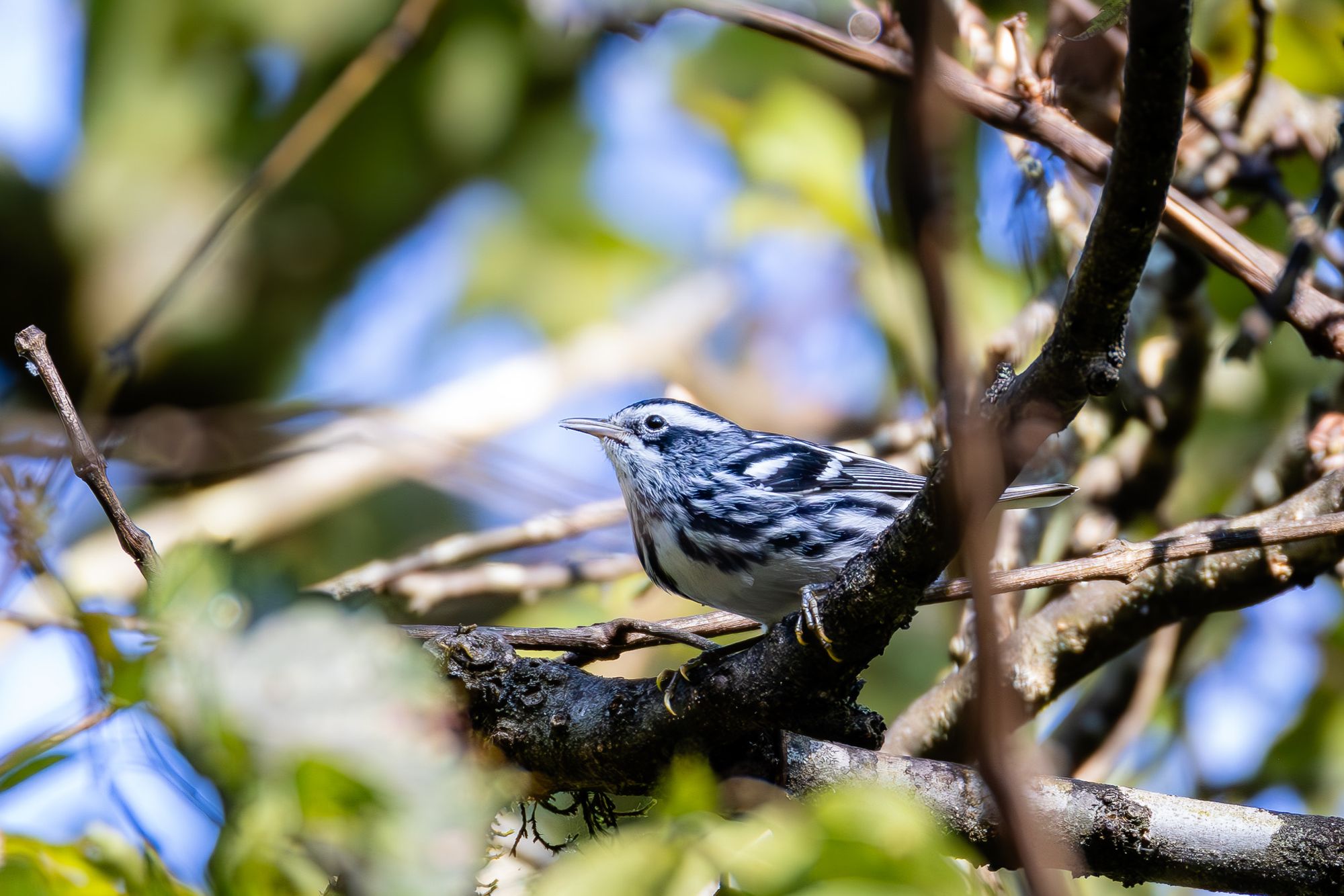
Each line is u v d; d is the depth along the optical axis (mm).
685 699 6758
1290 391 12508
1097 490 10359
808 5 10062
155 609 4512
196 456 12562
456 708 7000
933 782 6660
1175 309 10156
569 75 15039
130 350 11977
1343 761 11945
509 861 7422
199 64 15211
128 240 15805
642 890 4242
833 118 12820
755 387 14906
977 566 3213
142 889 4562
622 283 15070
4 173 15711
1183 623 10555
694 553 9852
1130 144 4617
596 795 7480
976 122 10336
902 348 11672
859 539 9625
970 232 10562
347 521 14711
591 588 11852
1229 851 6348
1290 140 10422
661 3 10117
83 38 15047
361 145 15414
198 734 4312
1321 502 8789
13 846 4570
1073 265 9648
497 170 15414
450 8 14664
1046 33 9391
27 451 10383
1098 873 6543
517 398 14414
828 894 3973
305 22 14812
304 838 4281
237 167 15805
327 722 4320
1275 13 10766
